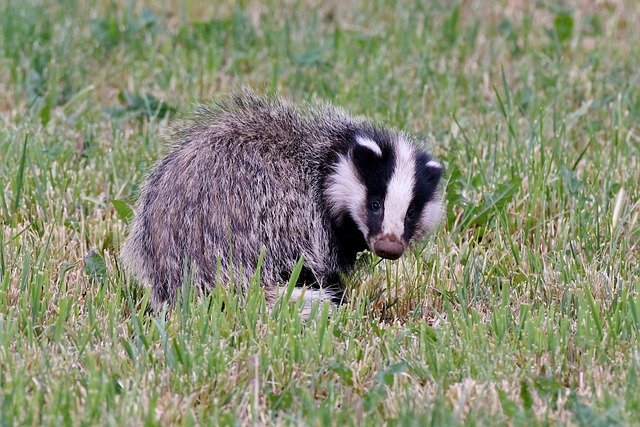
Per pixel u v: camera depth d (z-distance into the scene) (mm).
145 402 8875
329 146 11828
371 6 21141
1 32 18750
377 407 9102
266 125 11609
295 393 9234
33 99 16531
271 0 20859
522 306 10695
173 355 9719
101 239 12648
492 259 12461
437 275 11953
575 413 8750
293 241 11359
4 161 14039
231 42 19484
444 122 16328
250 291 10641
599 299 11320
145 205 11500
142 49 18656
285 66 18359
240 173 11172
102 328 10391
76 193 13641
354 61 18312
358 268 12305
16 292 11086
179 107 16234
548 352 10164
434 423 8484
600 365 9836
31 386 9164
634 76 18078
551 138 15461
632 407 8961
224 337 10250
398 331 10586
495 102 16984
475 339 10203
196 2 20969
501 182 14000
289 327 10250
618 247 12766
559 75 18016
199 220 10984
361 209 11516
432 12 20938
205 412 9039
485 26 20469
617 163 14695
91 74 17953
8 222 13039
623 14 20906
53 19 19750
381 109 16609
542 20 20750
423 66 17766
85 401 8867
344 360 9922
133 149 14883
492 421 8688
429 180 11891
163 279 11125
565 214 13547
